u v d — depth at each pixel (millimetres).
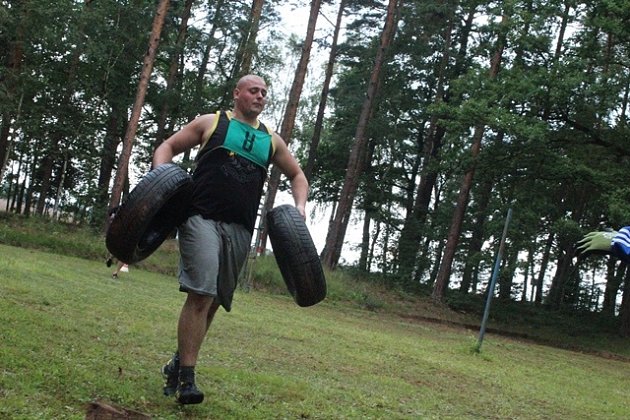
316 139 37125
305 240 4605
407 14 37625
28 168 39531
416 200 40688
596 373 15305
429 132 39719
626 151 27719
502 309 32344
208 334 8797
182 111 35625
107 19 32375
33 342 5621
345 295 26719
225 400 4973
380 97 39438
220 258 4465
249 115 4613
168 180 4285
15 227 24312
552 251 41594
